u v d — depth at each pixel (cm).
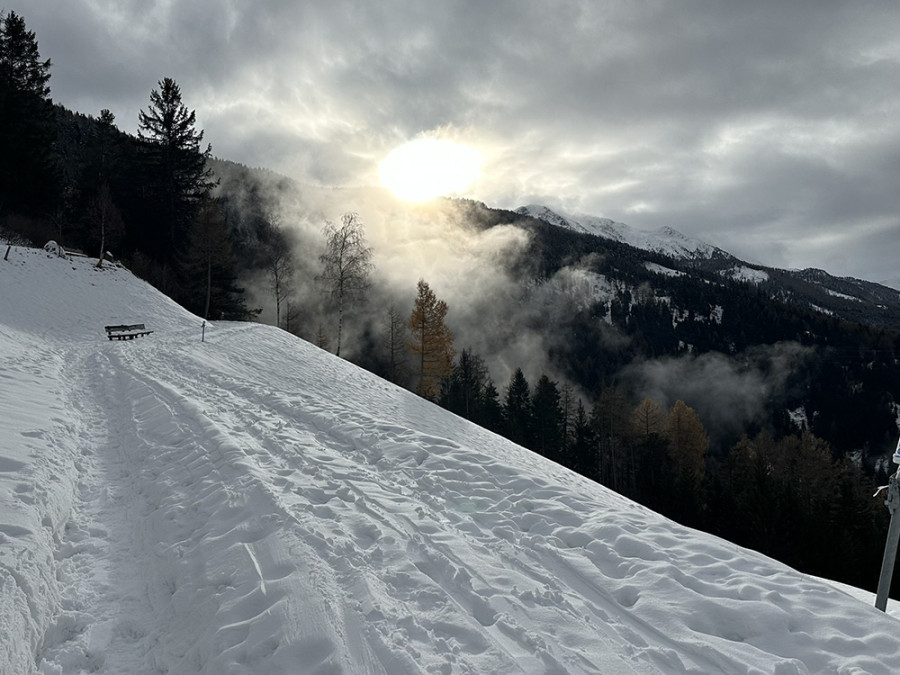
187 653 355
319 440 870
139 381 1205
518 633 383
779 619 416
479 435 1855
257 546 467
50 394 987
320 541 477
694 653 380
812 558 2633
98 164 4144
